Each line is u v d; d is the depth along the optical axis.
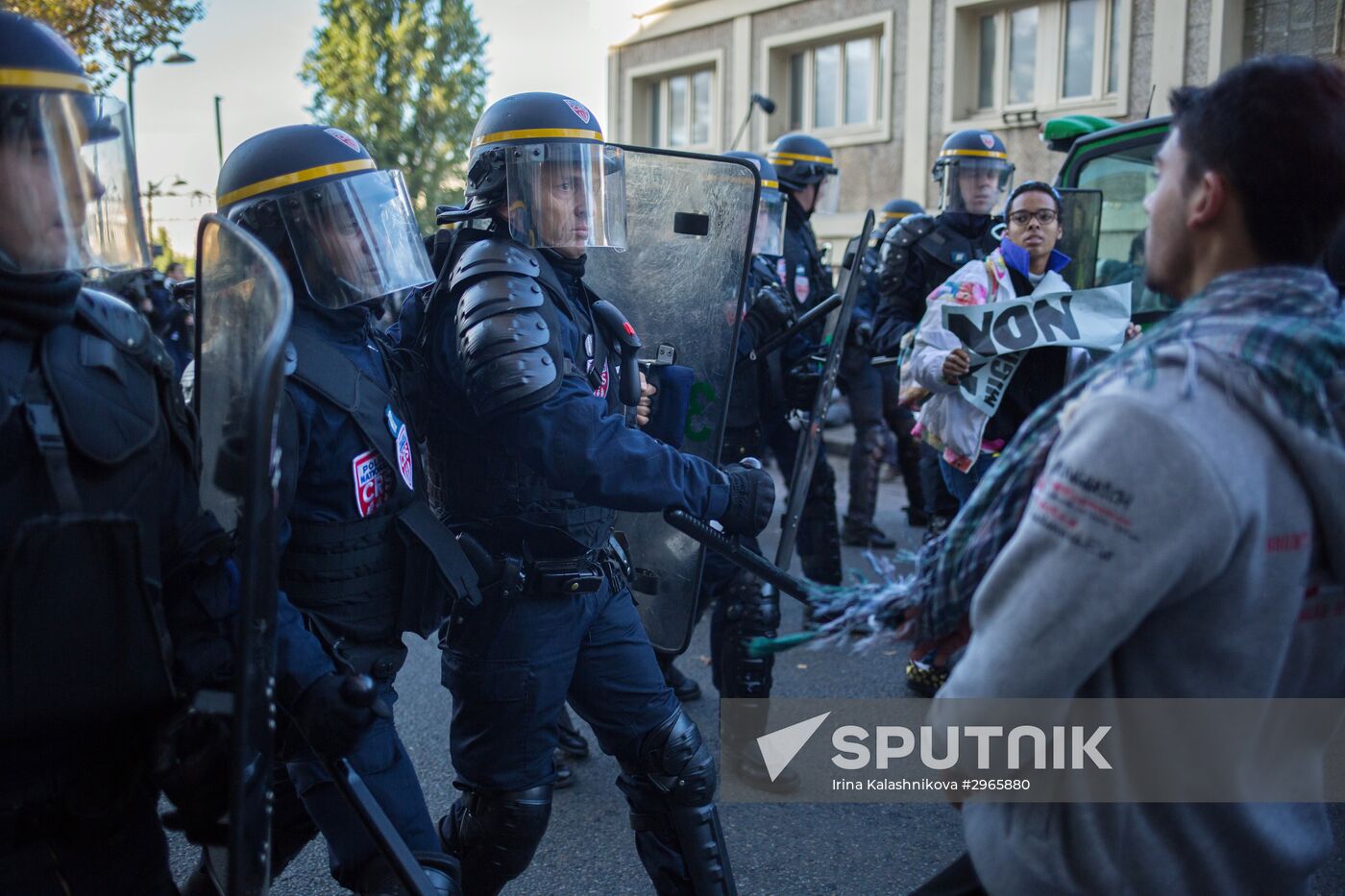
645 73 13.12
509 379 1.75
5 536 1.10
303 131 1.69
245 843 1.16
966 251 3.80
